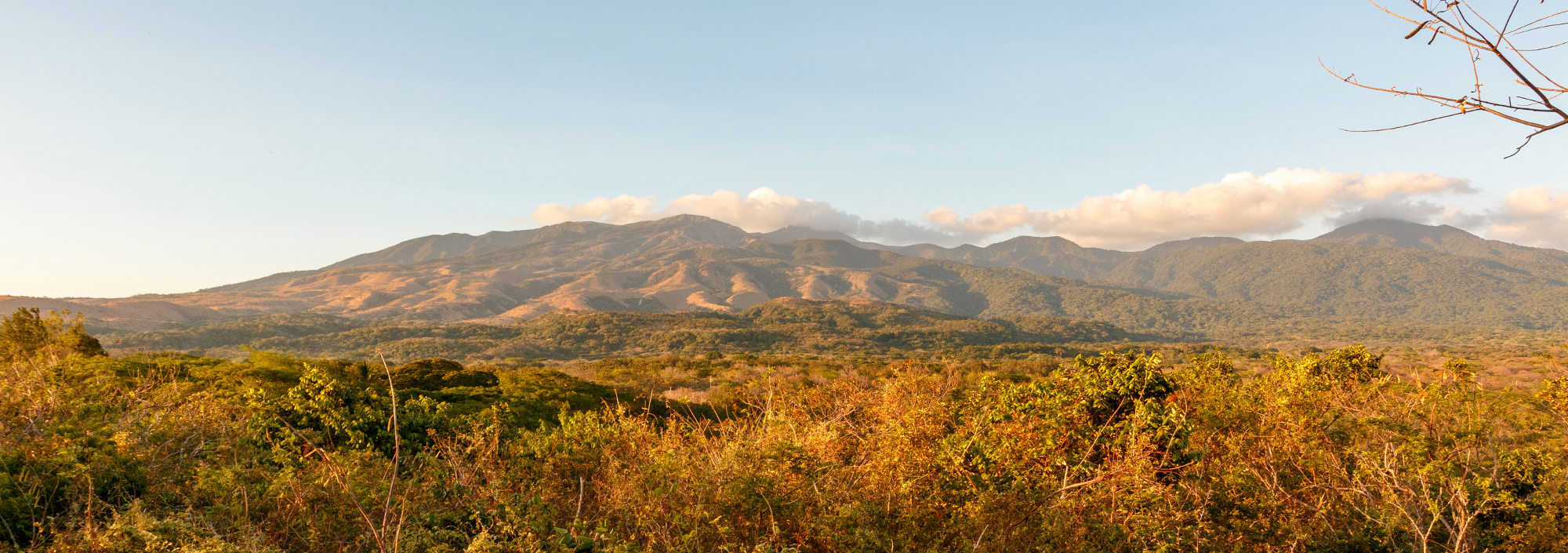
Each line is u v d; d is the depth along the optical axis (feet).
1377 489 21.85
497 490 18.33
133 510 14.02
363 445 27.63
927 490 19.15
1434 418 25.70
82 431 21.65
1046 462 21.38
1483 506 19.71
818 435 22.13
